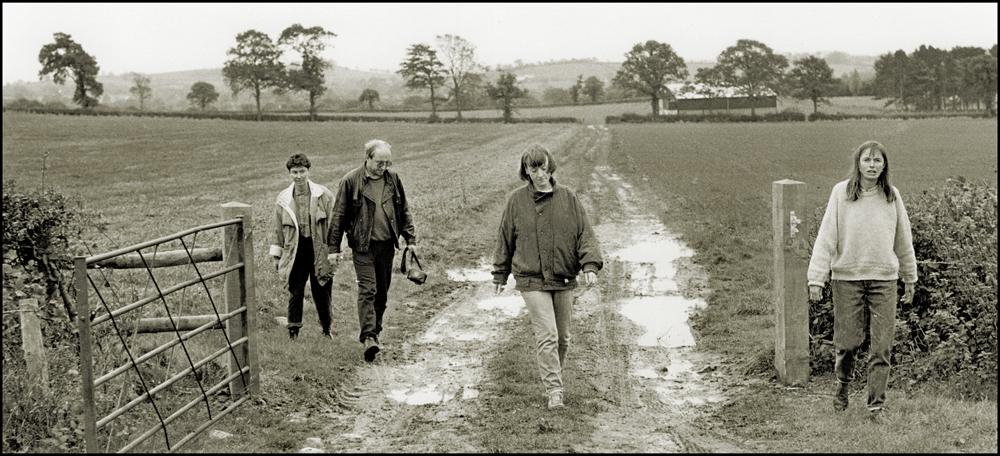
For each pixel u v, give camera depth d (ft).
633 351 22.66
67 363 16.63
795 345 18.65
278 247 21.86
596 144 174.09
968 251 18.65
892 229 15.34
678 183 78.23
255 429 15.67
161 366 18.26
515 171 94.22
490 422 16.34
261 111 405.59
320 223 21.80
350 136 218.79
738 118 333.01
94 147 159.02
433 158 131.54
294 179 21.80
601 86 525.75
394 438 15.53
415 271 21.88
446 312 27.48
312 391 18.06
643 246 41.63
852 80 535.19
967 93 375.45
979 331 18.16
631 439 15.33
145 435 13.98
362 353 21.52
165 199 70.28
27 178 94.32
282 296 27.35
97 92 376.27
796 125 276.41
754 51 403.75
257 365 17.24
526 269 17.30
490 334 24.44
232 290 16.96
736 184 76.54
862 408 16.30
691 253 38.55
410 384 19.51
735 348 22.03
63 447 14.01
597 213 56.39
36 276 16.06
